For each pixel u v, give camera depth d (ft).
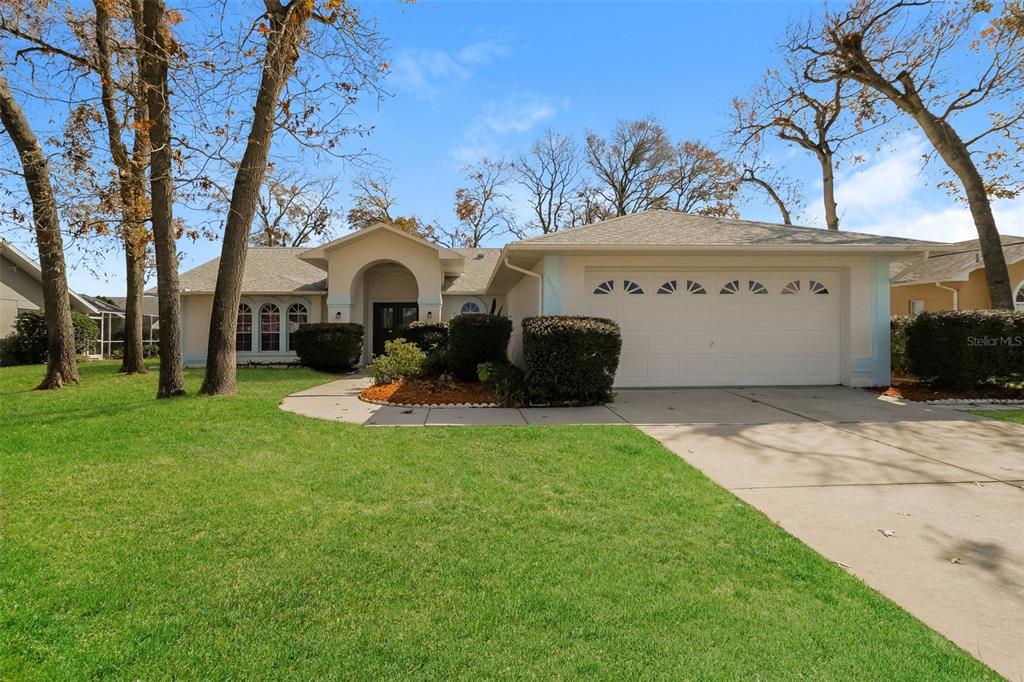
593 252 31.22
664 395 30.55
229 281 30.09
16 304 66.03
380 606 8.72
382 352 63.16
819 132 64.49
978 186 37.93
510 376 30.48
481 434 20.65
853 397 29.73
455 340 36.24
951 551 10.81
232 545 10.96
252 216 30.60
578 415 25.11
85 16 35.78
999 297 37.09
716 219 37.29
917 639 7.84
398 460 17.16
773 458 17.65
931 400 28.84
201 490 14.17
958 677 7.02
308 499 13.57
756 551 10.73
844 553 10.75
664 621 8.29
